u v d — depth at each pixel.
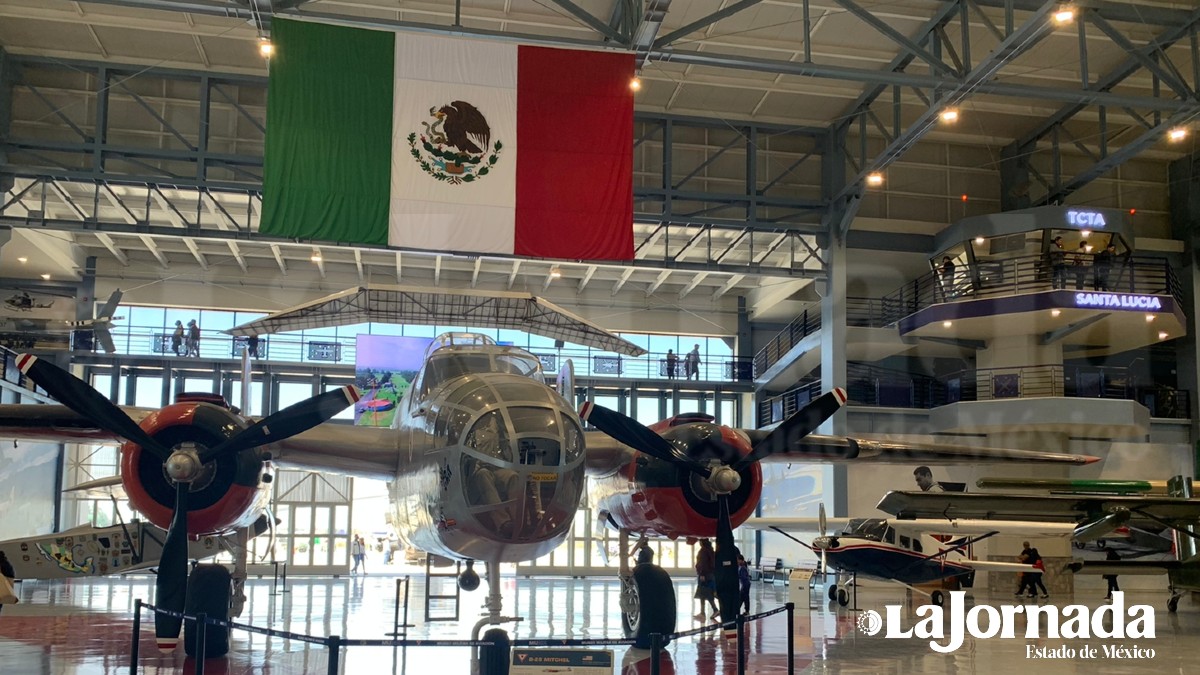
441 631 13.35
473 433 8.37
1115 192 28.19
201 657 7.66
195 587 10.25
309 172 15.27
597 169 15.98
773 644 12.36
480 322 25.86
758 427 32.28
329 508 28.78
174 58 22.27
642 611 10.77
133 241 28.16
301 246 27.69
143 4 16.42
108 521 29.19
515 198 15.68
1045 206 25.09
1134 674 10.41
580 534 29.64
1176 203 28.19
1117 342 27.97
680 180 25.17
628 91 16.30
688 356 31.45
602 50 16.38
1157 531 19.25
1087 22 20.39
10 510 24.64
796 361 28.89
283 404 30.16
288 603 18.12
